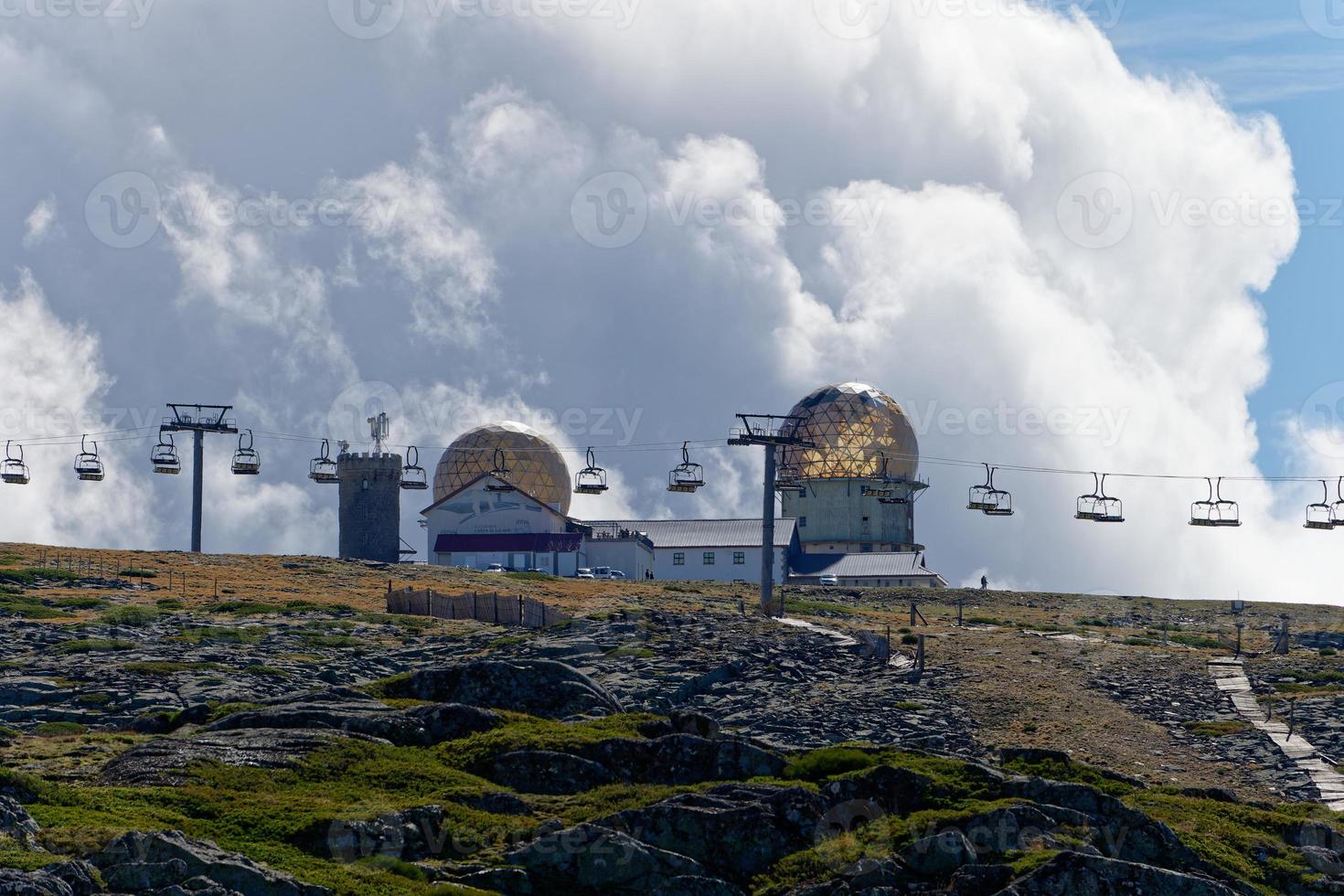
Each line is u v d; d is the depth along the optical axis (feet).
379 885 119.14
